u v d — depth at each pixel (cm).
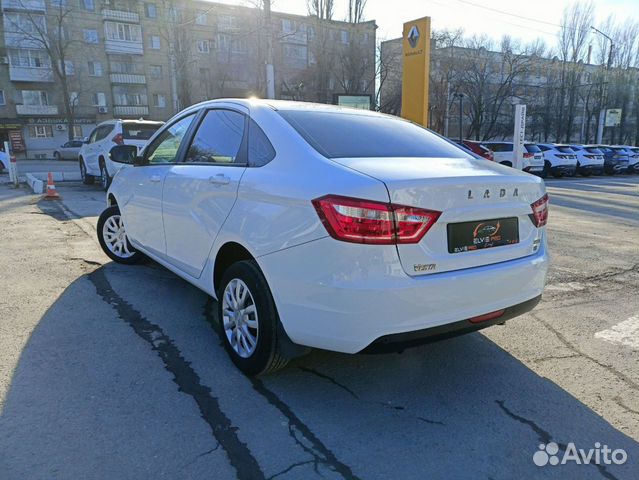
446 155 310
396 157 280
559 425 249
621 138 5650
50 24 4272
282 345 262
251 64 4447
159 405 254
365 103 2417
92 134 1252
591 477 211
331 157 260
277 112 305
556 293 462
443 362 315
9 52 4197
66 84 4216
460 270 243
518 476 211
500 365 313
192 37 4528
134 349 316
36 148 4484
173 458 214
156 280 457
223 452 219
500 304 259
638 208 1127
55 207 887
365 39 4356
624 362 320
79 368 288
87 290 425
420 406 263
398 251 223
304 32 5066
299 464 213
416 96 1218
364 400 267
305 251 234
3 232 654
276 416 249
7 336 328
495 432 242
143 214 414
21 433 225
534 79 5744
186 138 374
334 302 226
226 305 300
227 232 287
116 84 4675
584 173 2492
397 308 223
